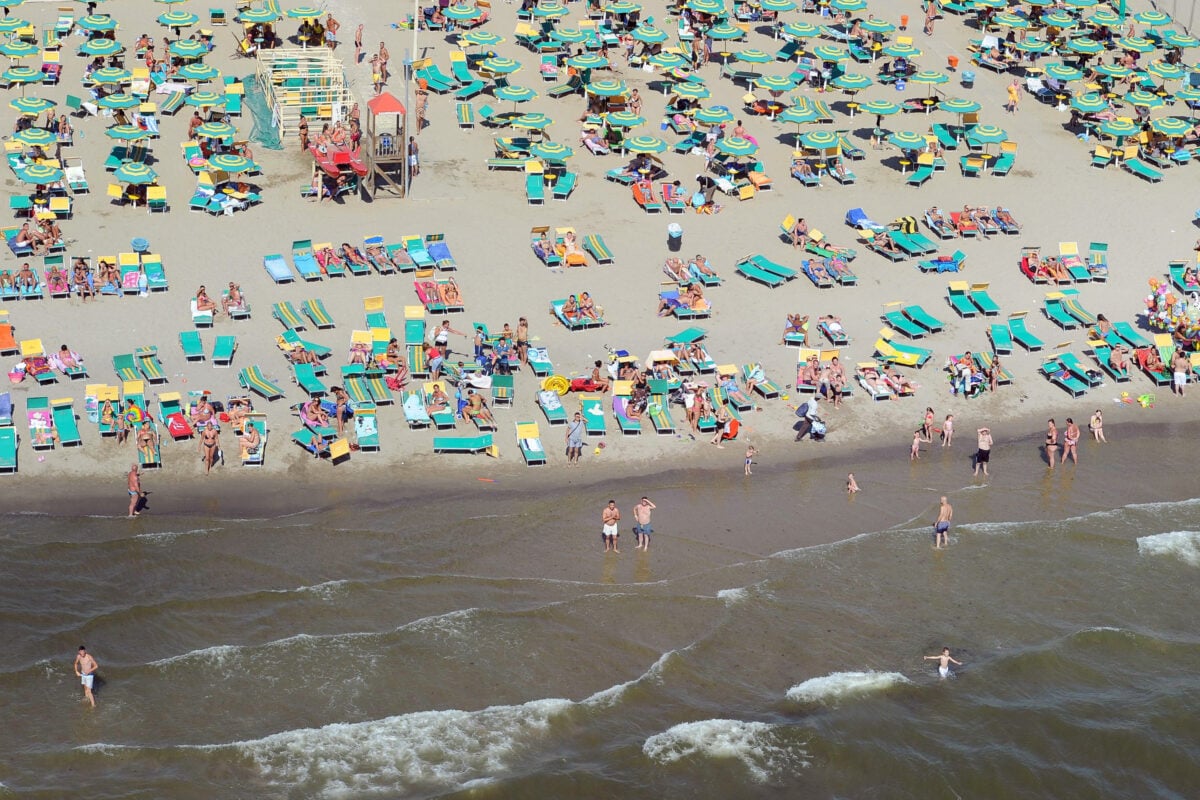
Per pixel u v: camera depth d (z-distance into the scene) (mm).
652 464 47688
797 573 42375
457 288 55906
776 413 50594
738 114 71312
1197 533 45062
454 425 48312
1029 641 40094
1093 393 53375
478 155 66250
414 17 76500
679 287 56312
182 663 37312
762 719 36719
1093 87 75250
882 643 39719
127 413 46844
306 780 34062
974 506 46375
